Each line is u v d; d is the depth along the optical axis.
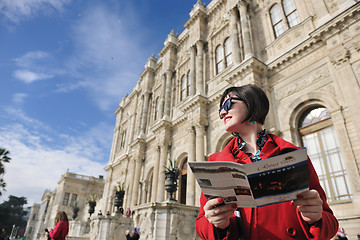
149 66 31.39
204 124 17.44
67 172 45.62
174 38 27.97
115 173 31.56
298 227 1.39
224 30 20.25
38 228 56.03
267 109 1.95
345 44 10.67
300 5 14.49
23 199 74.00
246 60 14.17
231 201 1.37
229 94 2.09
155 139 24.22
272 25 16.17
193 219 10.45
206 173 1.34
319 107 11.73
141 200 22.98
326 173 10.62
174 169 11.45
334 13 11.63
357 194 8.90
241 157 1.78
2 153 31.41
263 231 1.42
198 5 23.44
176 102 23.86
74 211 29.78
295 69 13.05
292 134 12.09
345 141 9.75
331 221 1.36
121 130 36.06
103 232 13.26
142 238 9.88
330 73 11.30
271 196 1.27
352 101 9.84
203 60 21.16
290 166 1.20
